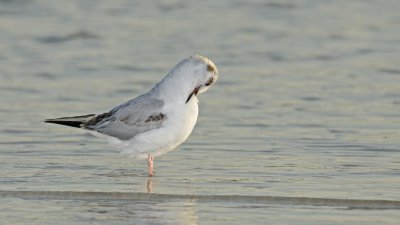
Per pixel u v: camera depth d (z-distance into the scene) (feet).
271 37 99.45
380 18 109.81
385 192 42.80
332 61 86.28
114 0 121.60
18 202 41.16
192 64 45.09
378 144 54.39
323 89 73.36
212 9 116.16
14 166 48.55
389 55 88.89
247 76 79.25
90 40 97.25
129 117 45.50
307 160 50.26
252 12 114.52
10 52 89.66
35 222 38.01
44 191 42.73
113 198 42.01
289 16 111.86
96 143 54.85
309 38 98.78
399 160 50.14
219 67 83.56
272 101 68.95
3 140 55.47
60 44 95.04
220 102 68.69
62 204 40.91
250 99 69.72
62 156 51.31
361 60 86.53
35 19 107.76
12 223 37.81
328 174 46.78
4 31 100.42
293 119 62.49
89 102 68.69
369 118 62.59
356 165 48.91
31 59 86.53
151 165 46.55
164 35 100.32
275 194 42.39
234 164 49.37
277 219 38.50
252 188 43.73
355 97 70.08
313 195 42.16
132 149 46.14
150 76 79.87
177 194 42.52
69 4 117.60
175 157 51.19
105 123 46.03
